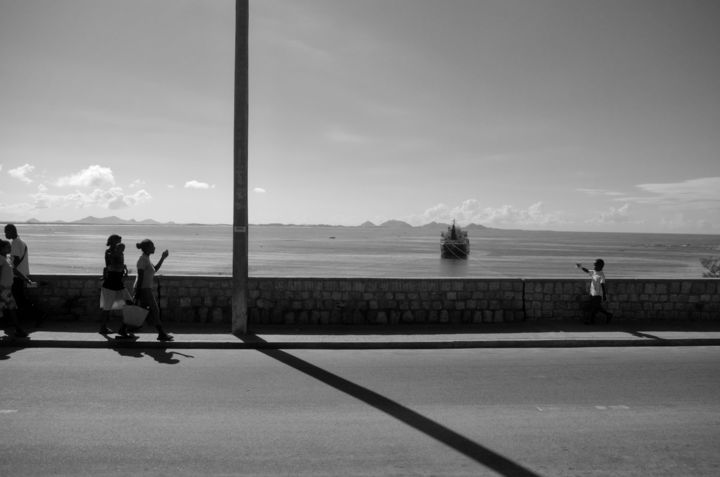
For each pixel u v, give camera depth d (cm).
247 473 441
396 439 520
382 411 600
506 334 1014
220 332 1005
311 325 1099
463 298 1143
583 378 746
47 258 7050
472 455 485
